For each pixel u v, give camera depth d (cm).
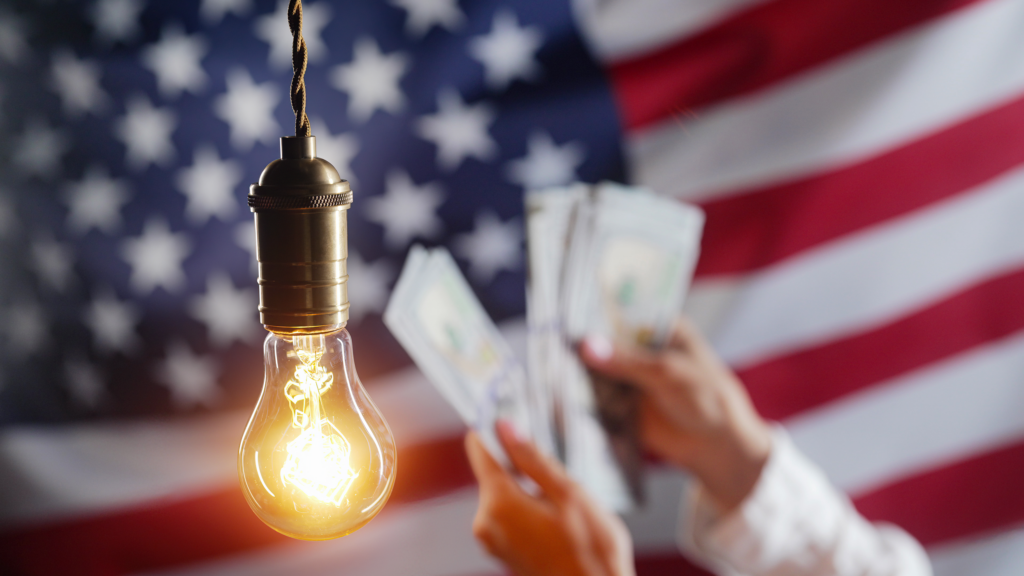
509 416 125
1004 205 147
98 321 157
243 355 156
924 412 153
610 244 131
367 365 151
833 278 150
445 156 149
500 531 122
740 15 144
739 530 132
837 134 146
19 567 161
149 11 151
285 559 160
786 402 153
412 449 153
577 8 147
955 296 150
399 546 156
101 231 155
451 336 120
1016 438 152
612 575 116
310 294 52
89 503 160
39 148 155
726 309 151
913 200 147
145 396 158
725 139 147
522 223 150
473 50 148
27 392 159
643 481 139
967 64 143
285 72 150
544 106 148
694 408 138
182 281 155
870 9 142
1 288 158
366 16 148
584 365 133
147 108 153
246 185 153
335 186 52
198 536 160
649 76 147
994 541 154
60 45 153
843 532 133
